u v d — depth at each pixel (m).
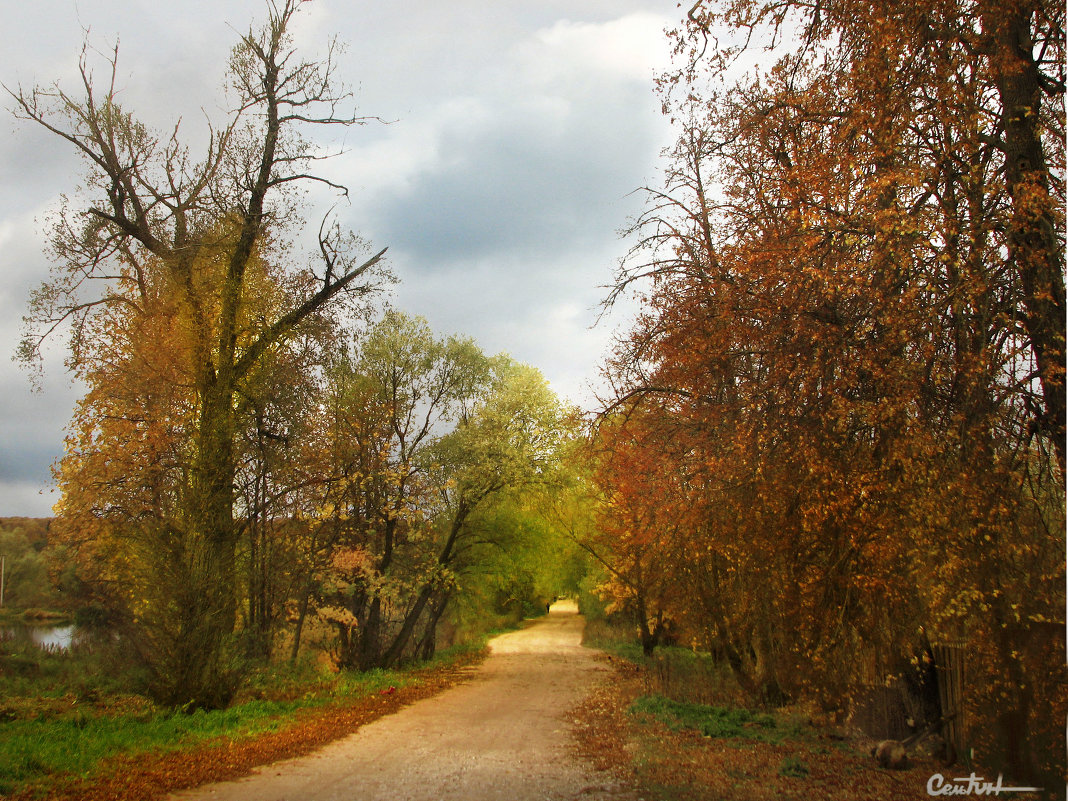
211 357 16.80
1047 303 7.87
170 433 21.00
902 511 8.97
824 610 10.98
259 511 22.72
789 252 10.08
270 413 20.41
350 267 18.20
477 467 30.53
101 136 15.95
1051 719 7.75
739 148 12.80
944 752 9.74
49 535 22.92
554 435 31.36
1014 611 7.70
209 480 16.09
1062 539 7.86
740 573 15.08
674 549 16.62
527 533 33.88
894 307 8.62
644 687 20.50
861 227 9.00
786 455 10.62
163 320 18.33
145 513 21.34
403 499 29.23
